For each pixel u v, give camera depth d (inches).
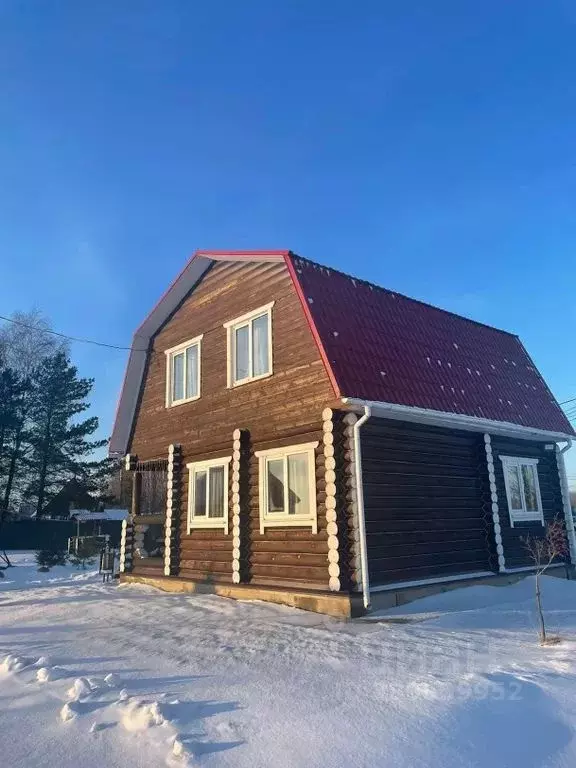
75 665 259.4
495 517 508.7
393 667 239.8
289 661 254.7
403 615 374.3
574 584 510.9
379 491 419.8
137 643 306.7
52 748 169.0
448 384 489.1
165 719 181.3
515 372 612.4
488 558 504.1
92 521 1357.0
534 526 565.3
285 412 452.8
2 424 1384.1
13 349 1590.8
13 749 169.3
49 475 1497.3
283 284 477.7
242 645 290.5
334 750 159.8
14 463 1428.4
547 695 199.3
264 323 492.4
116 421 646.5
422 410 431.2
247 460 484.1
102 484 1566.2
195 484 546.6
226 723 180.2
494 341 631.8
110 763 158.6
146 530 638.5
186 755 157.5
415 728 171.9
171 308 608.4
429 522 454.6
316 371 432.1
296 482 436.8
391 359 456.1
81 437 1525.6
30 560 1061.1
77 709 196.2
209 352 551.5
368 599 381.4
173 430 585.3
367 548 398.9
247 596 454.6
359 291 501.0
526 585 496.1
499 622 351.9
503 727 175.5
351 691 206.7
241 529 473.7
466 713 182.5
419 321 538.9
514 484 558.9
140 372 649.6
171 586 545.0
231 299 533.0
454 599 423.5
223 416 518.9
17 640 332.2
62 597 520.4
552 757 159.6
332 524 391.5
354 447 402.9
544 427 568.4
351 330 448.5
